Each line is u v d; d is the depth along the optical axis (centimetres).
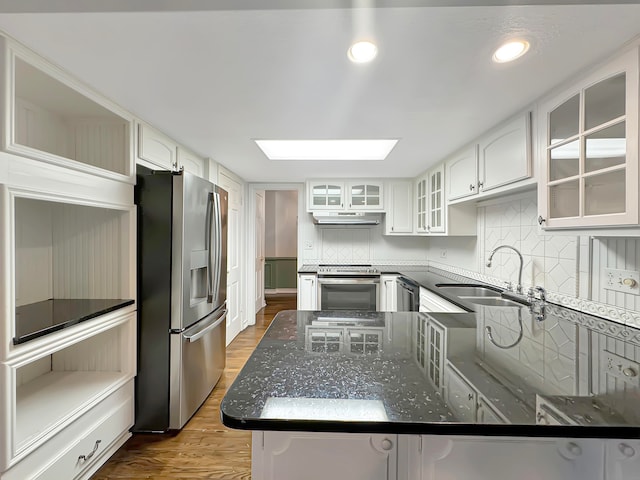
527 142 171
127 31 117
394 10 103
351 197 412
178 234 204
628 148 110
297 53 129
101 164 199
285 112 191
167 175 204
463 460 85
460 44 122
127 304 193
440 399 81
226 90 163
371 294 381
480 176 226
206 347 244
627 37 114
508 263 244
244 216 440
